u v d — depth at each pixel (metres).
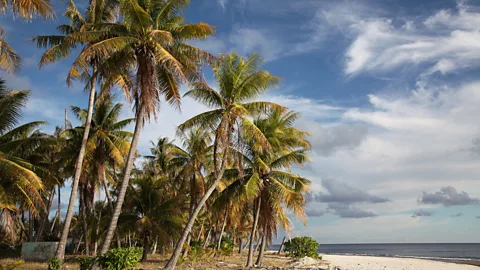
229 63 21.44
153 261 28.73
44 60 19.91
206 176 33.81
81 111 28.16
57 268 19.06
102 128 28.36
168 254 37.22
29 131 25.47
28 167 24.11
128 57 18.53
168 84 20.56
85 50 17.00
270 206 26.42
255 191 22.80
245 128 20.59
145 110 18.09
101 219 33.59
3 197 21.36
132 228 29.42
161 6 19.30
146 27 18.47
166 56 17.42
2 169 20.97
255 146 22.16
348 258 50.69
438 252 122.44
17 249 31.98
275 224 27.27
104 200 41.09
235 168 26.25
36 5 10.83
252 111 21.94
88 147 27.17
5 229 21.67
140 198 30.09
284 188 24.39
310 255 40.31
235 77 21.28
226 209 26.31
